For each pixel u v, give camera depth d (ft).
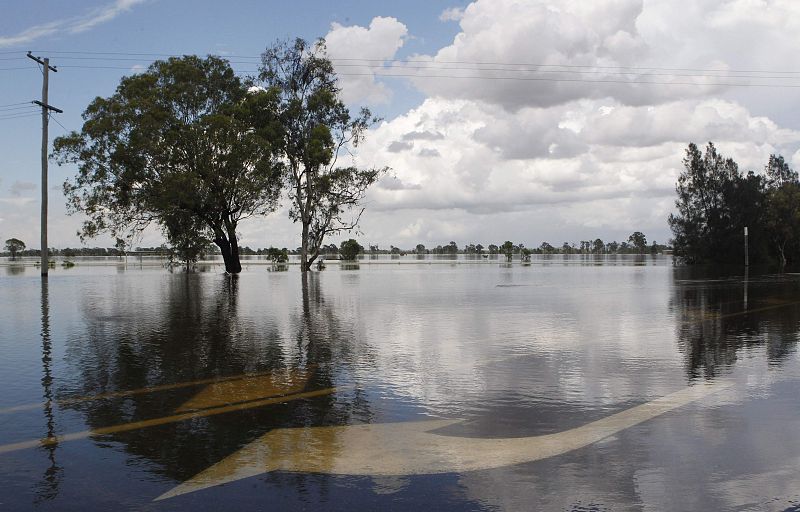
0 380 22.85
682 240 222.69
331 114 149.79
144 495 11.78
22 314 47.32
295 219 151.94
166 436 15.69
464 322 42.01
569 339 33.53
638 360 26.76
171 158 131.03
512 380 22.66
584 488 12.05
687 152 223.10
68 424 16.84
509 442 15.10
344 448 14.66
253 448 14.69
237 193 139.44
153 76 134.62
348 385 21.90
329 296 67.31
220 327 39.32
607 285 88.02
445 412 18.08
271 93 141.18
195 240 142.10
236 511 11.01
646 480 12.45
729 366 25.16
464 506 11.21
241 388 21.44
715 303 56.54
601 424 16.66
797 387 21.09
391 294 69.97
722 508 11.11
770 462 13.47
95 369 25.07
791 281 97.04
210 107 144.66
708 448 14.46
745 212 214.69
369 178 150.41
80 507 11.25
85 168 127.85
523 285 88.28
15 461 13.76
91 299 62.23
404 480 12.53
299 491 11.95
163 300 61.41
